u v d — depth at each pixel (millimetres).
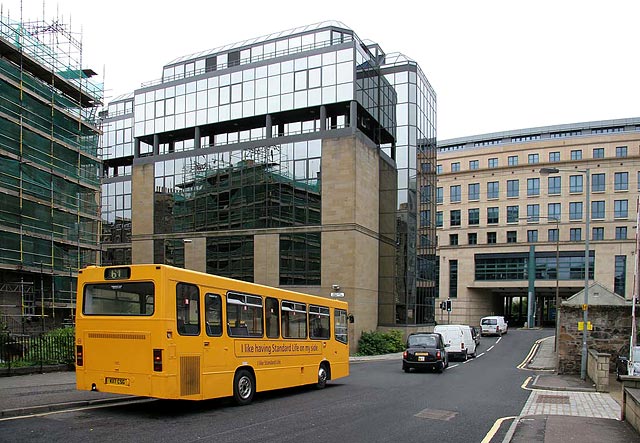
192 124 45938
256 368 14289
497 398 16281
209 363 12477
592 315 23797
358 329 39375
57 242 35500
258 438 9578
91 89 43844
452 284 81812
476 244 80750
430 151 50656
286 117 44156
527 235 78438
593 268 74125
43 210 34375
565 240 76312
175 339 11531
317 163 40719
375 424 11312
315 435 9992
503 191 80750
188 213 45281
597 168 76375
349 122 43375
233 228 43188
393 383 20141
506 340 53688
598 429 10734
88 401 12812
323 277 39625
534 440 9672
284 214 41469
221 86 45000
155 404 13352
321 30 44688
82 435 9414
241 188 43281
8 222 31219
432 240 49812
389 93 46531
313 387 18281
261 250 41875
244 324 14000
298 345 16578
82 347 12141
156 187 47000
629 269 72688
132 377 11477
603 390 18266
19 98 33000
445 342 33344
